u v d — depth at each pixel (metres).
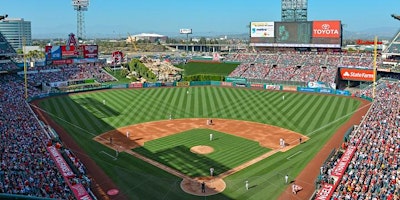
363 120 62.03
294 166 48.00
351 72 110.38
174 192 40.78
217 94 102.06
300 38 122.06
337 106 83.25
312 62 118.94
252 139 60.59
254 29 129.75
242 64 130.00
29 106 79.75
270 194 40.19
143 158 51.47
